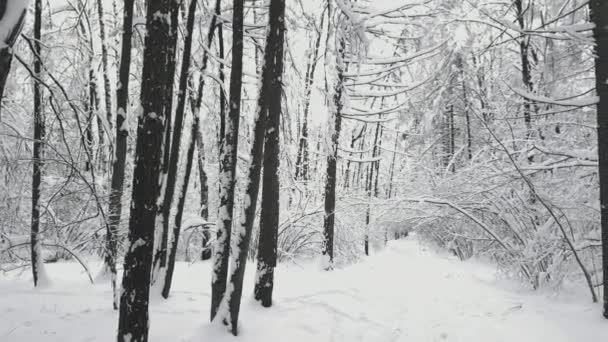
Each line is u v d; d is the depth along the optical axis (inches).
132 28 255.0
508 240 321.7
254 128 187.9
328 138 422.0
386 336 196.5
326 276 337.1
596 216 255.6
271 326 190.9
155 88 123.9
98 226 267.1
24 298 211.2
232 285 177.3
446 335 196.5
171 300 217.6
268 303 220.7
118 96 241.1
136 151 125.8
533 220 290.5
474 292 285.1
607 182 191.5
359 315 225.3
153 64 123.3
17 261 280.2
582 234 259.4
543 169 271.0
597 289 235.3
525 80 340.8
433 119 580.7
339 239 492.7
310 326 196.5
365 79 419.2
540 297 251.9
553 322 195.9
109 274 261.4
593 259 232.2
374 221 660.7
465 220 444.8
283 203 486.9
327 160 424.2
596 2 200.1
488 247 366.6
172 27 160.4
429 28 400.2
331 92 421.7
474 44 396.5
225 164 183.6
